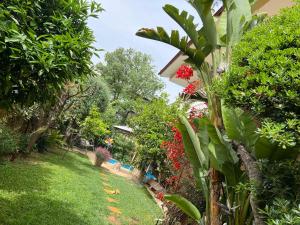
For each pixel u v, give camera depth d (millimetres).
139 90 38750
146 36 4527
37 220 6152
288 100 2248
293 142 2184
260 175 3074
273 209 2600
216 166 4125
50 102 4746
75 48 4230
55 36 4027
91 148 24312
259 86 2330
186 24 4508
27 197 7406
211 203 4238
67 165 14008
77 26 4680
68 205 7867
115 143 23734
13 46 3619
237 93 2467
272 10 6328
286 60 2318
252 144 3439
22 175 9328
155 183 13695
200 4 4520
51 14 4371
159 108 14883
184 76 7484
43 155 14398
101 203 9297
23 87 3947
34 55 3789
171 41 4523
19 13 3893
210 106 4461
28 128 13141
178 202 4594
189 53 4559
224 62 4211
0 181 8055
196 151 4883
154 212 10133
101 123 20469
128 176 17719
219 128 4285
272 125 2301
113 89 38000
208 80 4539
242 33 4238
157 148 13164
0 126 9984
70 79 4461
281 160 3047
